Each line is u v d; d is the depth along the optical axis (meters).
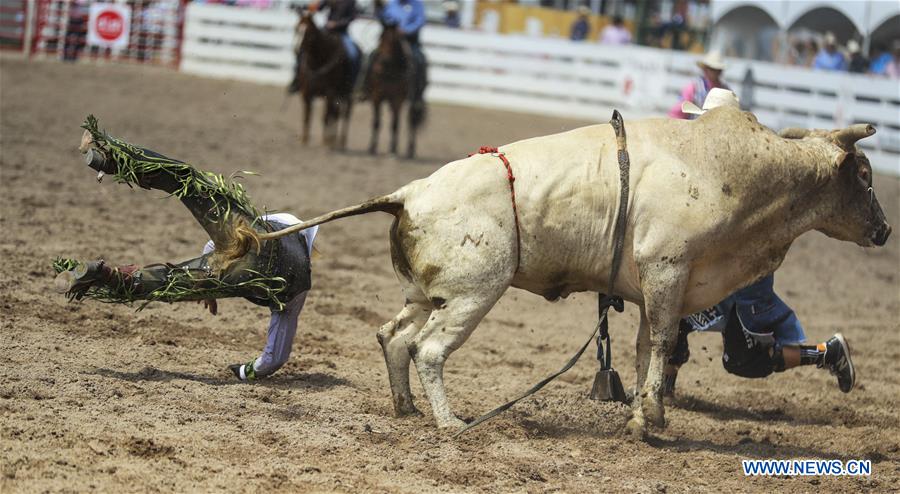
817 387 13.36
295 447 9.09
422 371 9.88
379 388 11.41
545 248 9.93
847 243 24.95
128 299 10.21
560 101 43.47
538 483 8.80
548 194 9.83
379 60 30.62
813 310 18.08
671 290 9.91
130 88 38.47
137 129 29.55
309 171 26.53
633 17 51.91
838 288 20.09
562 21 50.44
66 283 9.94
